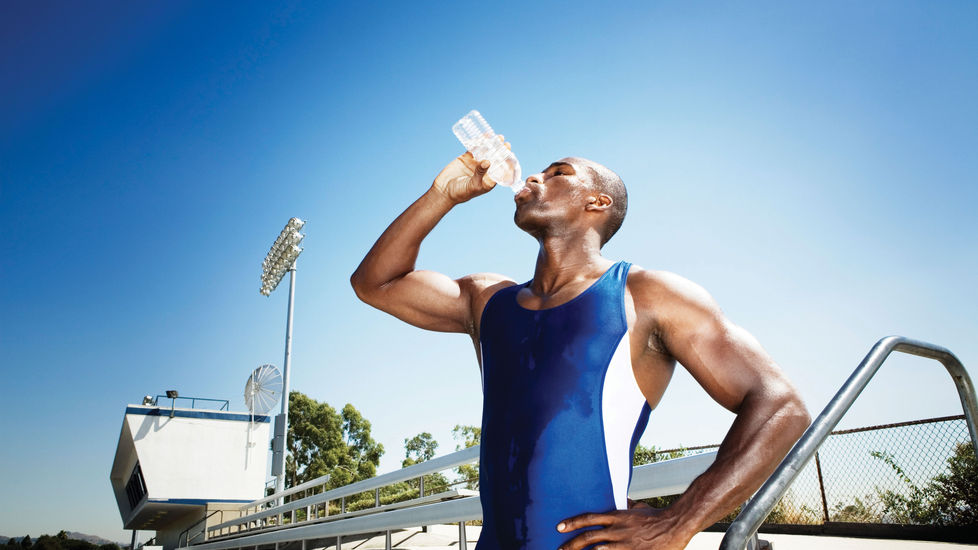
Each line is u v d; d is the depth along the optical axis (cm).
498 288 171
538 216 154
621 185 166
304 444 3725
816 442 107
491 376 140
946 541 535
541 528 117
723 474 105
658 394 138
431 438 3472
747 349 122
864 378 125
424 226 181
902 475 600
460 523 281
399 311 185
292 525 612
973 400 158
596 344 129
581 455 121
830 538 579
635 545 106
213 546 1007
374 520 359
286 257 1981
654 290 135
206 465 2270
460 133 176
